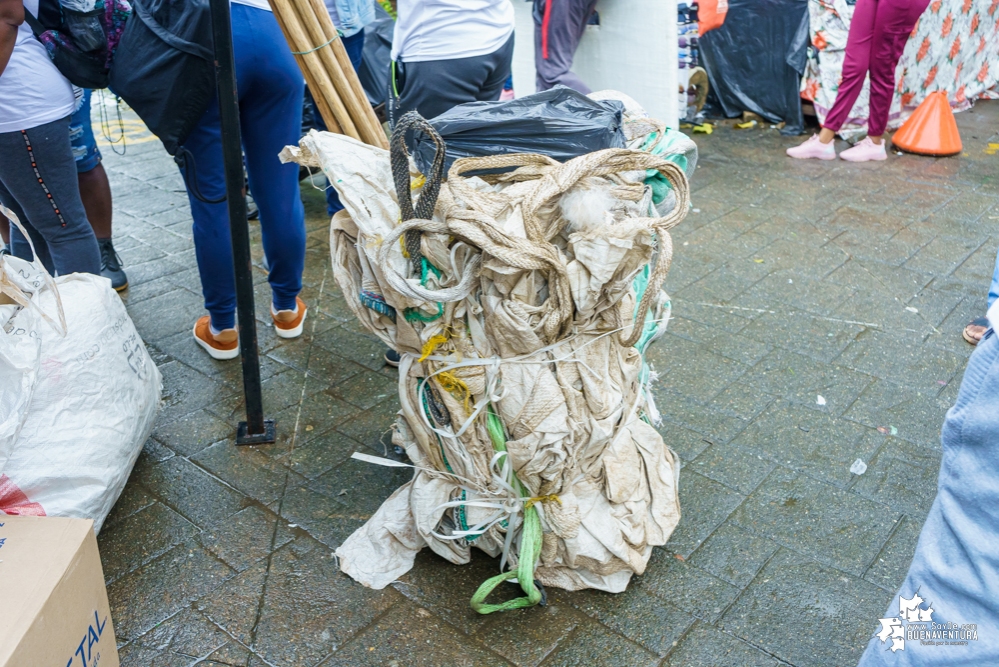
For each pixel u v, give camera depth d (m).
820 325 3.46
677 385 3.08
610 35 5.24
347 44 3.97
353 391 3.10
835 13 5.41
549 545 2.16
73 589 1.70
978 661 1.27
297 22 2.19
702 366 3.19
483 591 2.08
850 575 2.26
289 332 3.41
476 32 3.00
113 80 2.70
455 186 1.83
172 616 2.15
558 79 5.05
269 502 2.55
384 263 1.81
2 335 2.04
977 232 4.32
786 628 2.10
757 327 3.45
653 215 2.17
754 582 2.24
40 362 2.15
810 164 5.29
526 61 5.45
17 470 2.07
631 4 5.06
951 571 1.31
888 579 2.25
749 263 3.98
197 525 2.45
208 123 2.86
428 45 2.98
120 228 4.44
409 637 2.09
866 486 2.58
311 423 2.92
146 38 2.61
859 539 2.38
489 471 2.12
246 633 2.10
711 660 2.01
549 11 4.88
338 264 2.05
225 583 2.25
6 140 2.71
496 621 2.13
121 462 2.36
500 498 2.14
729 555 2.33
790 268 3.94
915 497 2.54
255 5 2.71
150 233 4.38
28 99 2.68
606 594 2.21
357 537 2.32
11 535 1.75
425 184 1.82
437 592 2.22
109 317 2.44
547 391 1.98
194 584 2.25
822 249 4.13
